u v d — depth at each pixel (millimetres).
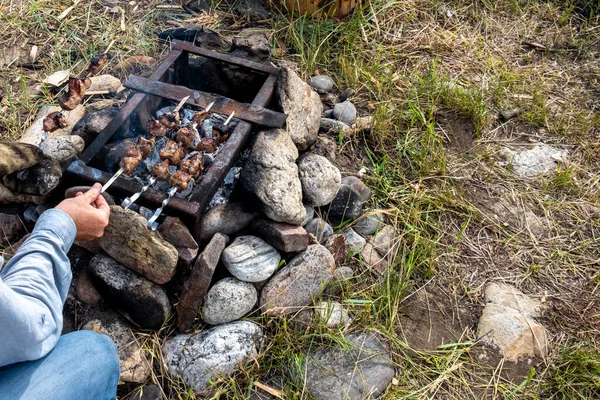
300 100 1554
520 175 1705
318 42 1937
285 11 2002
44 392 932
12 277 898
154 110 1510
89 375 985
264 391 1268
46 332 886
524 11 2154
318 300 1391
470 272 1509
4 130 1615
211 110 1448
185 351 1271
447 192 1629
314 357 1314
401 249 1519
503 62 1985
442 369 1335
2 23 1876
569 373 1328
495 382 1325
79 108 1601
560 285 1494
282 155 1407
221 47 1844
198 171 1286
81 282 1316
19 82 1742
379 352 1333
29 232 1393
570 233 1591
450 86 1882
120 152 1361
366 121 1749
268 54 1695
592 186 1685
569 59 2021
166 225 1257
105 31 1891
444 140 1765
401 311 1428
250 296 1330
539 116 1824
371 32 2002
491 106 1863
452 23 2100
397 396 1282
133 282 1271
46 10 1925
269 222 1368
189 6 2012
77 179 1287
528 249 1556
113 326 1296
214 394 1250
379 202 1602
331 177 1465
